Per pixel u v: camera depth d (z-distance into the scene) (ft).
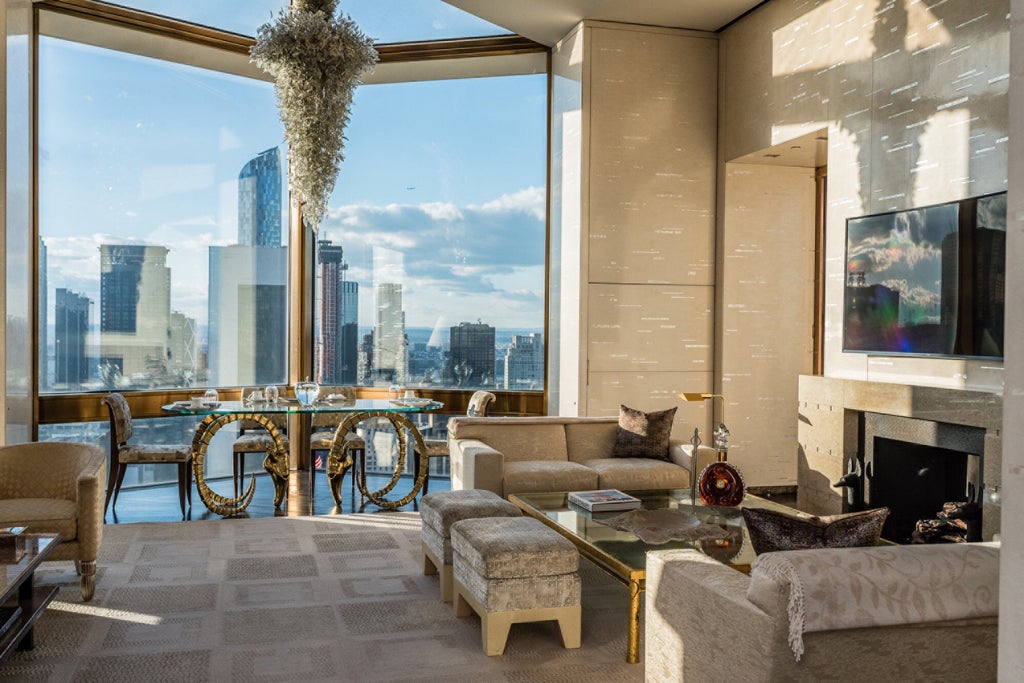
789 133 21.20
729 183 24.20
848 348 18.90
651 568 9.83
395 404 22.08
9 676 10.88
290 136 20.93
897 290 17.35
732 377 24.27
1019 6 5.03
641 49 23.89
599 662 11.53
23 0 19.77
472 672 11.16
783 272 24.63
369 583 15.02
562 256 24.80
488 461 18.01
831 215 19.72
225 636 12.40
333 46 20.22
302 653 11.76
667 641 9.41
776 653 7.48
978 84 15.40
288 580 15.17
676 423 24.29
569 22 23.63
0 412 17.61
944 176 16.21
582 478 18.40
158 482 24.35
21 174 19.53
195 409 20.57
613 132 23.72
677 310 24.30
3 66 17.62
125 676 10.94
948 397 15.70
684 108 24.25
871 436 18.29
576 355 23.73
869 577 7.59
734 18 23.38
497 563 11.66
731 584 8.52
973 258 15.37
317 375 27.58
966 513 15.05
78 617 13.15
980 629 7.97
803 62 20.67
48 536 12.22
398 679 10.93
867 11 18.42
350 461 22.16
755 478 24.47
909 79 17.17
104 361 23.61
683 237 24.30
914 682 7.84
